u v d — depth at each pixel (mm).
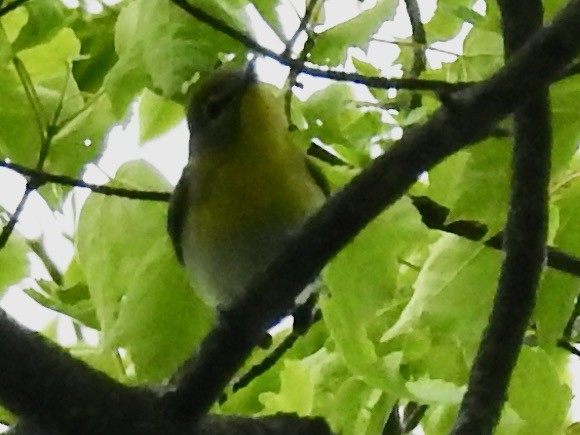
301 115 3502
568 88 3158
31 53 3688
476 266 3615
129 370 4309
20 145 3523
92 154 3602
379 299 3457
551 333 3623
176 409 2451
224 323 2467
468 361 3672
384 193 2412
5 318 2277
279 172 4355
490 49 3621
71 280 4359
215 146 4391
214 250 4367
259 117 4371
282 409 4082
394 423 4570
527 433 3883
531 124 2857
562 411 3852
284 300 2469
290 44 3059
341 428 4176
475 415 3088
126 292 3760
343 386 4215
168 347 3705
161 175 3834
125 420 2365
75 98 3596
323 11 3404
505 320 3135
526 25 2699
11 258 4094
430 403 4113
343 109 3484
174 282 3771
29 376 2256
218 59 3281
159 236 3820
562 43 2336
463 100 2373
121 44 3328
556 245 3756
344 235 2434
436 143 2387
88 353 3900
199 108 4289
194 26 3191
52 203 3885
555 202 3740
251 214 4348
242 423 2674
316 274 2463
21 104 3488
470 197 3238
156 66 3193
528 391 3846
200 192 4410
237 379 4445
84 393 2322
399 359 3684
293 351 4680
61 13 3475
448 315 3604
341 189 2441
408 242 3426
